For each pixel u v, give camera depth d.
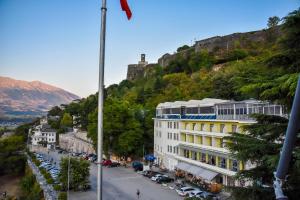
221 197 41.88
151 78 178.88
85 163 53.56
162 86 137.75
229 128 45.81
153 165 71.00
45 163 86.06
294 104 5.23
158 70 176.38
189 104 60.44
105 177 61.28
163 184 53.03
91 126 83.50
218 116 49.53
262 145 14.83
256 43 140.62
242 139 16.06
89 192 50.81
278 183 6.00
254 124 15.98
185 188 46.06
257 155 15.11
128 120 79.94
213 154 47.94
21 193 74.81
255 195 15.27
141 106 100.75
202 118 54.84
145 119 83.50
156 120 72.88
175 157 59.91
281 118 15.81
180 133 59.88
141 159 80.06
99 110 9.45
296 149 12.95
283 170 5.81
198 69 144.75
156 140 72.81
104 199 44.88
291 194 13.90
